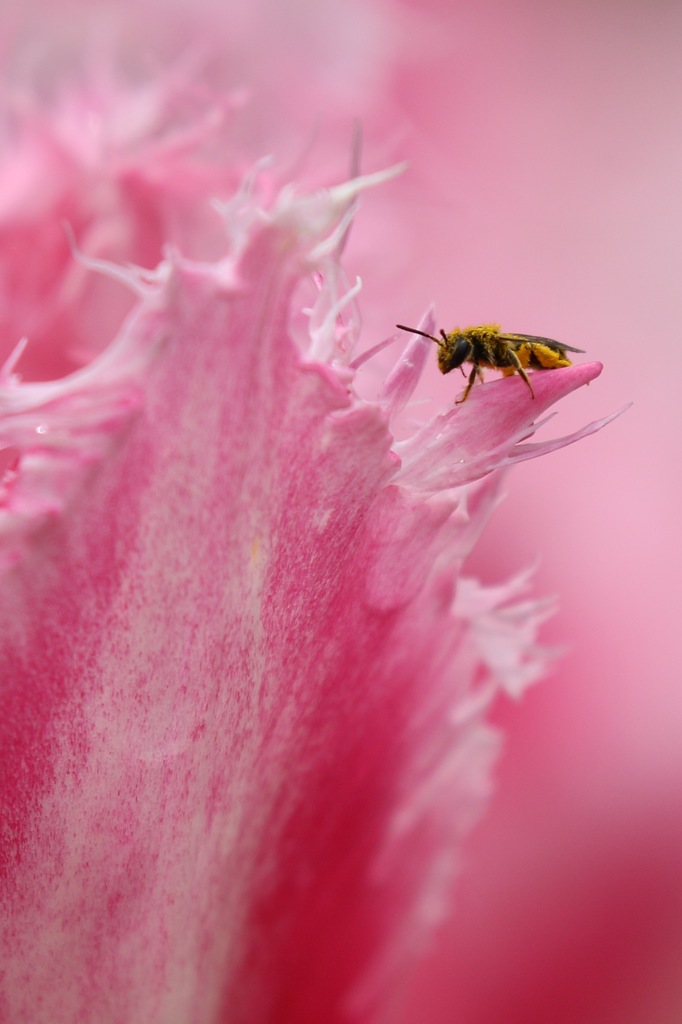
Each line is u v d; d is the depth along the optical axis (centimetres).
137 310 16
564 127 24
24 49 18
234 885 17
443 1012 21
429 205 22
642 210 24
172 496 16
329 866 17
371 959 18
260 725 16
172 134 18
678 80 24
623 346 24
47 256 18
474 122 23
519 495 23
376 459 16
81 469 15
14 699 16
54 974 16
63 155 18
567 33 24
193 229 18
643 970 22
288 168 18
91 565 16
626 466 23
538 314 24
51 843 16
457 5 23
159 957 17
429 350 16
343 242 16
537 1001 21
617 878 22
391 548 16
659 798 22
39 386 15
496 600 17
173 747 16
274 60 20
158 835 16
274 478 16
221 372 16
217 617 16
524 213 24
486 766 18
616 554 23
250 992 17
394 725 17
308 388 16
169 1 19
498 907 21
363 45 21
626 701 22
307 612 16
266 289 16
